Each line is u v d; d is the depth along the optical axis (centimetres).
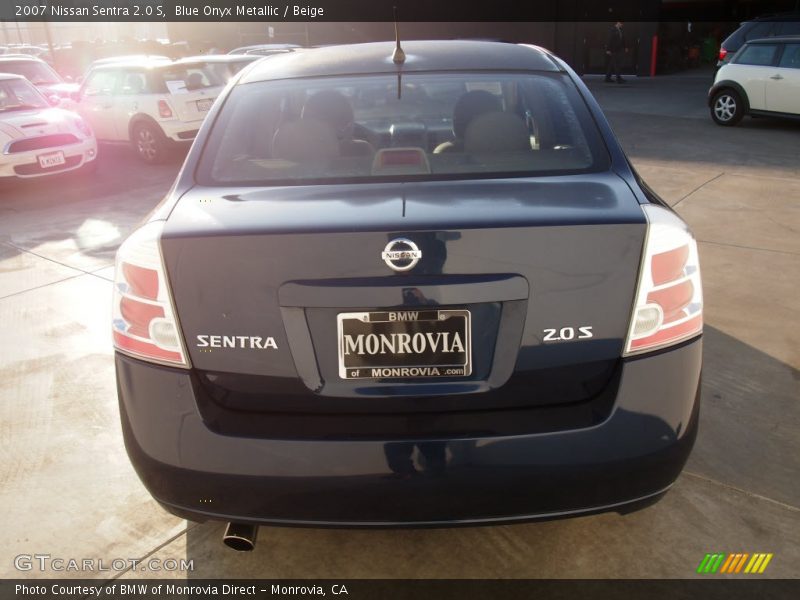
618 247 170
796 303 407
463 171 207
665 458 177
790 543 223
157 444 178
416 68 252
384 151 218
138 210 690
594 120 228
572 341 172
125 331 182
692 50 2180
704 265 471
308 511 176
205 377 179
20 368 354
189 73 951
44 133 773
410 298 167
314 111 239
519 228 166
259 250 169
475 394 173
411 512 174
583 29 1986
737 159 816
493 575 213
